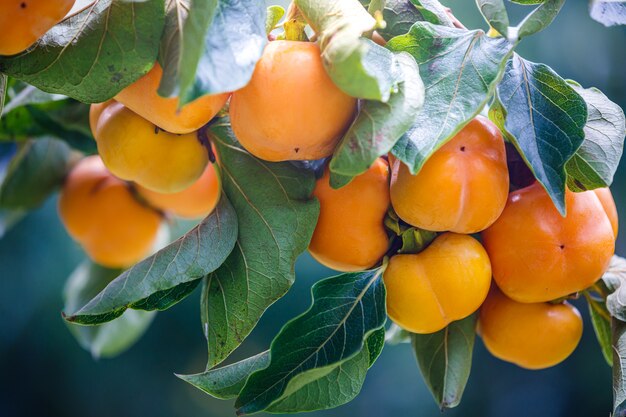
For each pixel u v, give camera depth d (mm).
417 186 633
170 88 596
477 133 646
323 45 608
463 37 646
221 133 690
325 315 649
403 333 802
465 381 717
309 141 621
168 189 713
